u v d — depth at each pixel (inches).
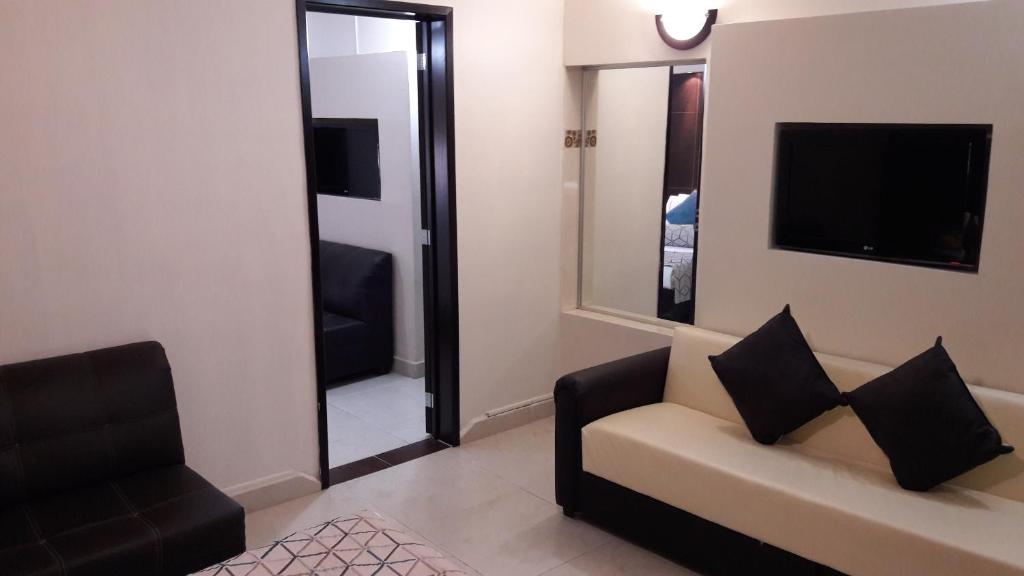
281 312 141.8
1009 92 112.9
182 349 131.9
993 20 113.3
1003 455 111.4
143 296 126.6
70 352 120.7
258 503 143.6
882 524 101.7
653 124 169.6
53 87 114.8
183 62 125.6
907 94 123.0
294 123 138.6
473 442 175.6
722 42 142.5
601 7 170.6
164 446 120.3
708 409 142.5
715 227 149.0
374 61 209.9
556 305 188.4
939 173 122.8
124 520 104.9
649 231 174.7
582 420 135.8
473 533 135.8
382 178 214.7
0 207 112.6
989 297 118.3
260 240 137.5
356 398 202.8
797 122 135.9
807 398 124.3
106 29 118.1
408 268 212.8
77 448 112.0
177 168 127.3
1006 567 92.4
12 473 107.1
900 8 123.6
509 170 172.9
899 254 129.0
